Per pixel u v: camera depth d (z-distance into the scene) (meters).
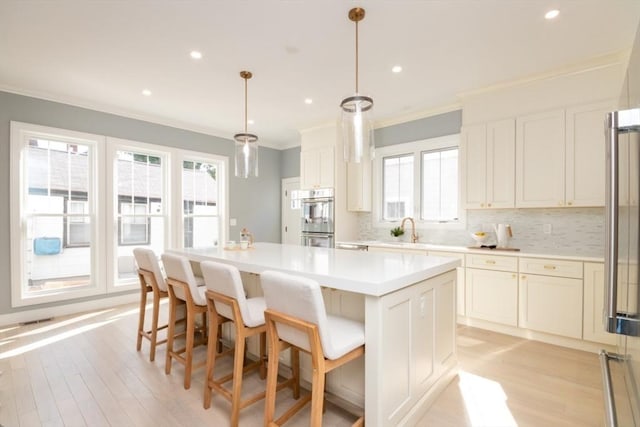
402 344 1.71
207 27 2.39
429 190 4.37
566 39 2.55
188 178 5.09
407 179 4.60
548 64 2.97
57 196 3.83
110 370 2.43
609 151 1.01
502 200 3.38
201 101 3.95
